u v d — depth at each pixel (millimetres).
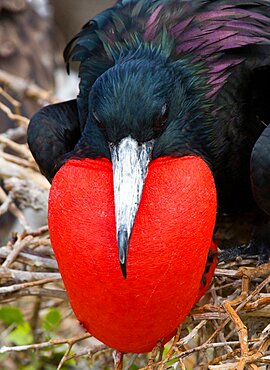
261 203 6258
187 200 5688
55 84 11516
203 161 5973
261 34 6672
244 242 7293
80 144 6113
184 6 6664
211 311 6203
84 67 6781
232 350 6082
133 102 5887
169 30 6520
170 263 5613
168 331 5902
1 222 9570
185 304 5824
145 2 6754
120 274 5625
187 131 6211
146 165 5805
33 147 6934
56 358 7805
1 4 11195
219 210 6984
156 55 6359
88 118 6129
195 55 6438
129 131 5879
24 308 8367
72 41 7199
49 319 7570
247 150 6676
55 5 12391
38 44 11398
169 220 5617
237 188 6785
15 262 7379
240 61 6586
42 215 8641
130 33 6578
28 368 7754
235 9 6758
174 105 6121
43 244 7309
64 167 5918
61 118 7016
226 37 6559
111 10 6918
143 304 5691
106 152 5980
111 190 5738
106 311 5742
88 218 5676
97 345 6766
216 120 6453
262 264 6602
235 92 6578
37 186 7930
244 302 6152
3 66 11000
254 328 6504
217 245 7172
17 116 8727
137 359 7277
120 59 6422
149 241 5590
